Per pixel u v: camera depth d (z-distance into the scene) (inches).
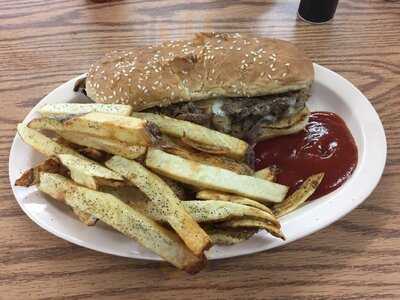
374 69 12.5
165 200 8.3
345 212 8.8
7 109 11.9
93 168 8.5
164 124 9.7
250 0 15.0
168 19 14.4
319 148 10.5
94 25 14.2
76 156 9.0
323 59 12.9
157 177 8.6
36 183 9.2
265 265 8.7
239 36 11.2
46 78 12.6
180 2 15.0
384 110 11.5
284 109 10.7
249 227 8.3
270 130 10.9
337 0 13.6
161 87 10.4
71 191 8.4
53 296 8.5
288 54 10.8
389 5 14.6
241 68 10.5
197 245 7.7
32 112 10.9
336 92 11.3
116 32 14.0
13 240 9.3
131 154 8.7
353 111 10.8
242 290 8.4
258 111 10.5
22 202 9.3
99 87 10.7
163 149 9.1
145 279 8.6
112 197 8.3
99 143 9.0
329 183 9.8
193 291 8.5
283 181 10.1
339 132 10.7
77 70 12.8
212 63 10.6
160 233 8.1
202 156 9.4
